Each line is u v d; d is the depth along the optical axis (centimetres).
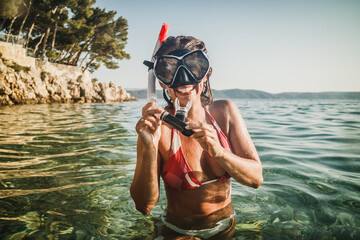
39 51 3638
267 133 609
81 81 3547
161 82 169
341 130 655
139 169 166
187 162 176
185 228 181
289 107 1858
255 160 171
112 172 313
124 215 206
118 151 422
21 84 2245
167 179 180
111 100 3834
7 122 804
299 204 221
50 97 2716
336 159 368
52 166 337
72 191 254
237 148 179
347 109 1578
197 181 174
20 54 2681
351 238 166
